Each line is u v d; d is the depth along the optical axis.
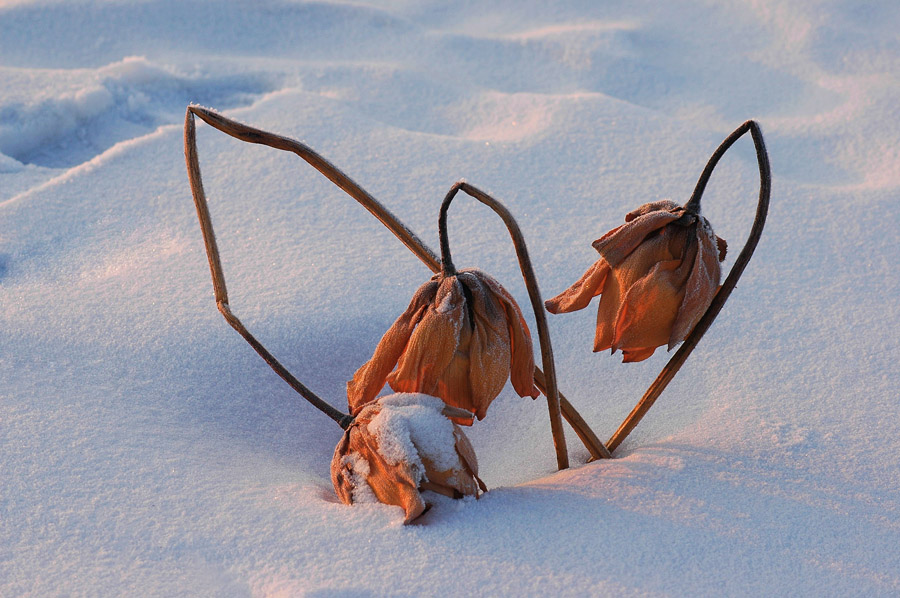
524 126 1.99
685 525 1.35
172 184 1.71
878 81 2.17
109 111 2.12
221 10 2.60
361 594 1.32
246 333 1.37
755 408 1.44
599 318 1.37
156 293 1.53
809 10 2.53
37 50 2.43
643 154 1.85
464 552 1.34
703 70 2.35
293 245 1.60
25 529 1.35
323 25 2.59
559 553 1.34
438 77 2.29
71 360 1.47
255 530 1.35
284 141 1.35
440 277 1.35
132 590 1.33
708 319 1.38
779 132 2.01
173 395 1.45
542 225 1.63
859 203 1.64
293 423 1.46
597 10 2.74
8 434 1.41
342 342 1.51
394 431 1.34
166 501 1.37
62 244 1.60
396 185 1.72
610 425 1.45
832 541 1.35
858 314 1.52
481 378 1.35
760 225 1.36
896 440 1.41
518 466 1.43
